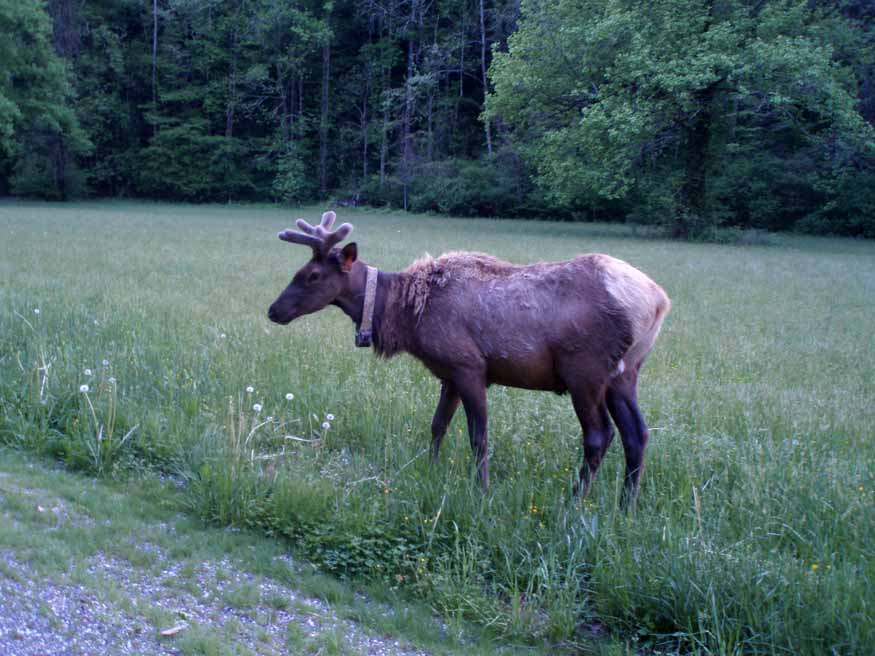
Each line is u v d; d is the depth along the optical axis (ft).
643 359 19.34
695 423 23.90
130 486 19.10
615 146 108.37
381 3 205.05
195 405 23.09
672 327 41.45
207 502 17.93
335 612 14.85
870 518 17.40
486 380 19.56
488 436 22.04
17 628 12.68
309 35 196.54
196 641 13.11
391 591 15.67
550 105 119.96
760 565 15.31
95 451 20.01
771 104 108.47
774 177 139.03
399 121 194.70
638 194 137.18
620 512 17.63
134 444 20.99
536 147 127.85
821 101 104.17
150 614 13.76
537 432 22.81
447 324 19.08
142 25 215.92
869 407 27.35
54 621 13.05
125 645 12.81
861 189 132.36
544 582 15.48
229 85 209.36
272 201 212.43
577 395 18.71
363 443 22.47
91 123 197.77
